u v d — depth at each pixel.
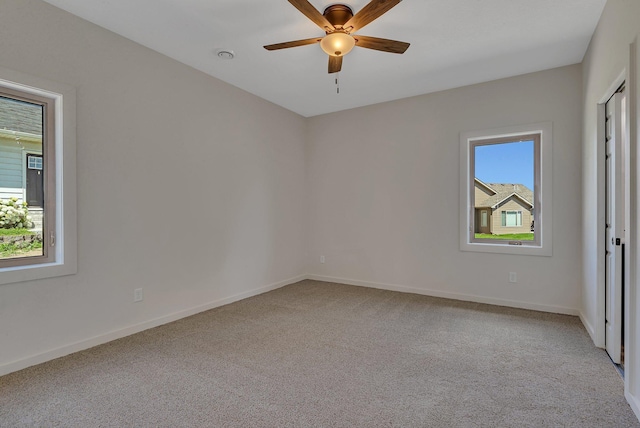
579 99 3.37
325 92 4.18
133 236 2.97
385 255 4.57
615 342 2.38
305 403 1.91
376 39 2.45
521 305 3.69
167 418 1.77
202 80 3.59
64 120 2.49
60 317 2.50
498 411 1.83
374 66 3.44
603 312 2.63
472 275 3.97
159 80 3.17
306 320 3.32
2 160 2.32
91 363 2.39
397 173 4.45
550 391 2.03
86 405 1.88
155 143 3.14
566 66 3.43
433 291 4.21
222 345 2.71
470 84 3.92
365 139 4.71
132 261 2.96
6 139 2.33
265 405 1.89
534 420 1.75
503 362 2.41
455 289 4.08
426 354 2.55
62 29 2.48
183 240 3.41
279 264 4.72
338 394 2.00
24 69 2.28
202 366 2.35
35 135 2.44
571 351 2.59
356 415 1.80
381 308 3.71
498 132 3.77
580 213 3.37
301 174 5.16
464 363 2.40
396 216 4.47
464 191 3.99
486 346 2.69
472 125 3.93
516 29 2.74
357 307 3.75
